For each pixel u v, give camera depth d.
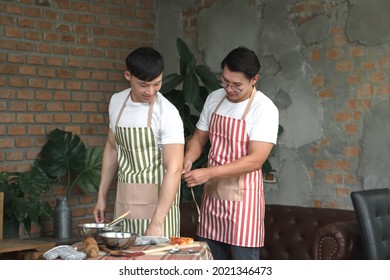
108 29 5.55
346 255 3.65
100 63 5.50
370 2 4.41
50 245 4.66
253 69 3.12
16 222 4.86
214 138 3.39
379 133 4.39
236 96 3.22
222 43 5.35
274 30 4.97
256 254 3.37
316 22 4.71
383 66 4.37
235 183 3.31
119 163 3.13
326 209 4.41
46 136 5.20
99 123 5.51
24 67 5.07
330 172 4.67
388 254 3.64
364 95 4.47
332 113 4.64
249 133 3.26
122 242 2.43
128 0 5.68
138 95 2.91
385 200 3.72
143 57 2.76
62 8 5.27
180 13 5.70
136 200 3.04
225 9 5.32
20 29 5.05
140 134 2.98
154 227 2.85
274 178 5.00
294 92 4.85
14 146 5.03
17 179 4.93
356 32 4.49
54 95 5.23
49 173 5.07
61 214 4.95
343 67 4.57
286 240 4.42
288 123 4.89
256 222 3.35
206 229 3.43
